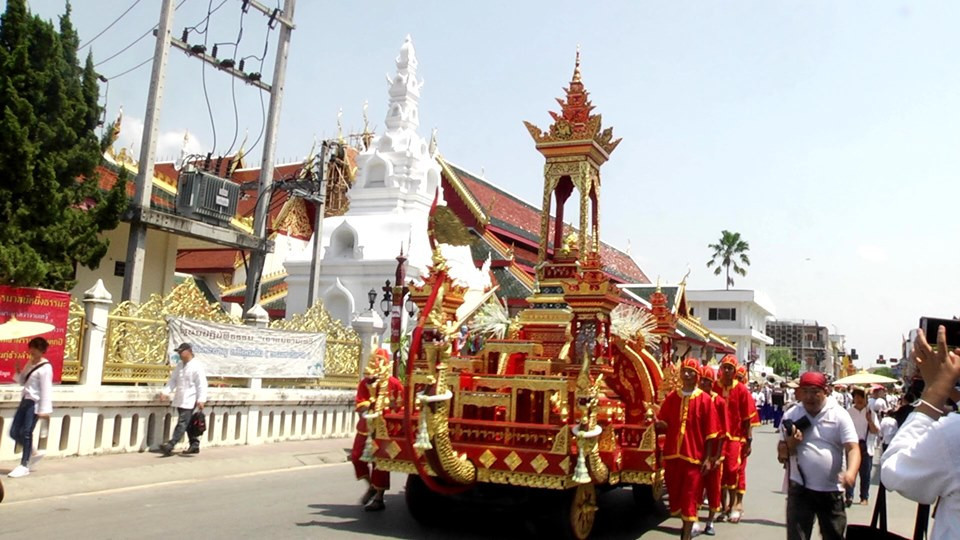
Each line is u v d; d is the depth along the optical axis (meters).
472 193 38.84
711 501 10.07
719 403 9.15
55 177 17.31
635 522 10.70
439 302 8.12
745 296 71.00
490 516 10.09
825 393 7.06
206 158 21.83
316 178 24.20
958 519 3.65
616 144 10.44
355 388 19.75
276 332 17.28
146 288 26.03
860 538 5.14
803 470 7.01
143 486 11.55
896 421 13.24
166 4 18.70
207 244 30.61
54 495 10.48
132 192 24.70
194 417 13.92
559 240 10.49
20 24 17.17
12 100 16.53
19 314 12.09
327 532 8.85
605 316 8.94
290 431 17.48
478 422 8.62
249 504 10.41
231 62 20.75
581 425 7.88
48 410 10.96
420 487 9.35
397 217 32.53
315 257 23.94
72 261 17.81
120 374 13.88
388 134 34.84
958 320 4.45
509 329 10.28
